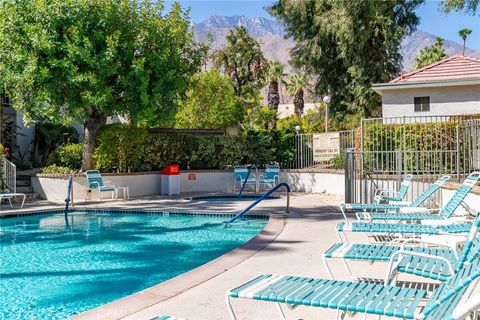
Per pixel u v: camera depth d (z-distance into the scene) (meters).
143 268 7.74
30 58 15.93
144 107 17.06
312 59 30.61
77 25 16.09
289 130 22.56
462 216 8.51
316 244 8.05
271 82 50.47
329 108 31.27
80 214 14.38
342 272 6.10
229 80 33.50
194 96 30.48
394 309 3.12
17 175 19.44
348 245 5.32
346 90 30.25
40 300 5.98
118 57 16.62
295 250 7.55
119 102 17.38
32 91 16.80
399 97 21.64
